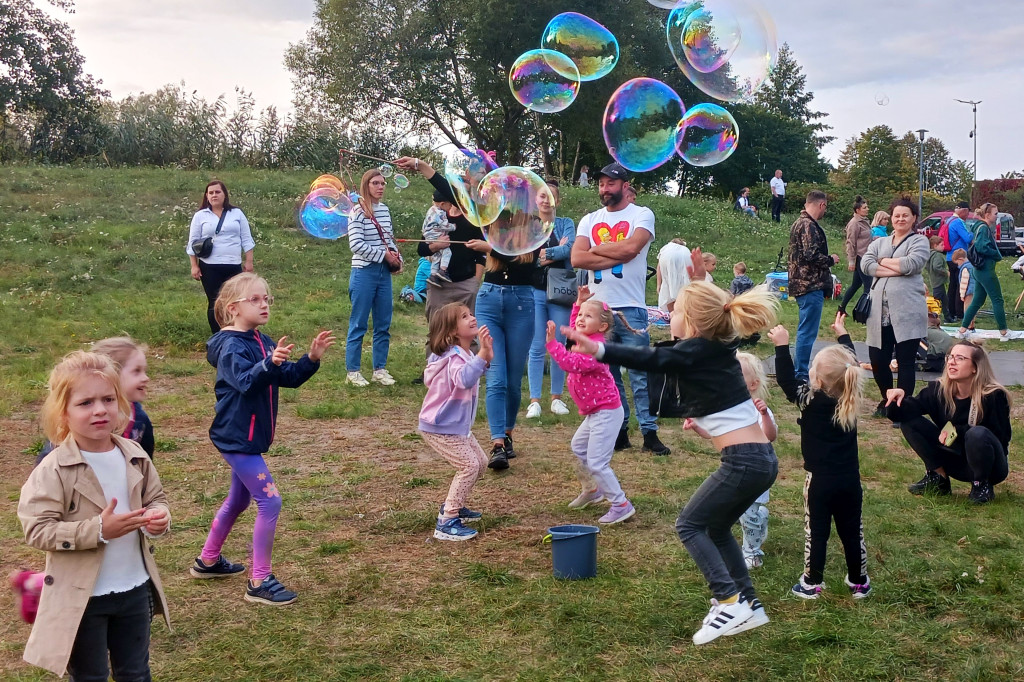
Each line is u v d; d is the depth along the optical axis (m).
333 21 34.97
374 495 5.12
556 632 3.45
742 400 3.43
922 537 4.45
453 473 5.54
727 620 3.27
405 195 20.61
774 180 26.88
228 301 3.79
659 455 5.98
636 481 5.40
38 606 2.51
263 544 3.71
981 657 3.21
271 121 26.56
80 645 2.54
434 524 4.65
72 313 10.13
